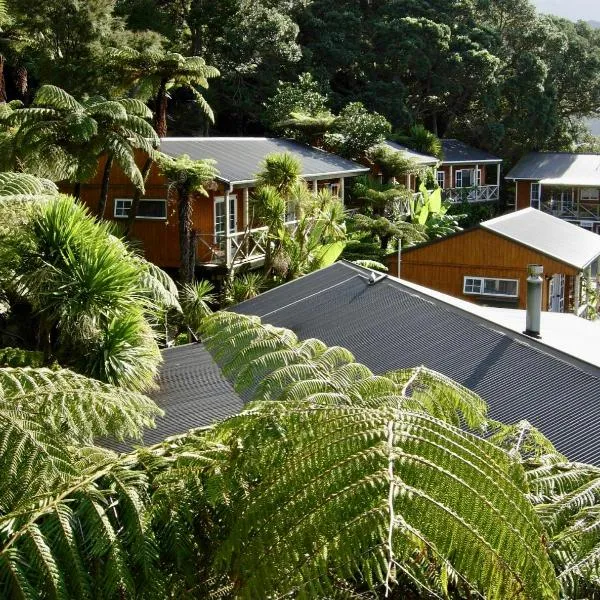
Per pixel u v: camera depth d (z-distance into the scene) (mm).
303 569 1541
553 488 2395
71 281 8484
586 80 45219
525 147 43656
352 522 1547
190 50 34031
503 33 45375
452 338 7273
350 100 38688
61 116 14289
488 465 1818
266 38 33719
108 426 3023
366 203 26219
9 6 20859
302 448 1835
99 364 8008
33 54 25297
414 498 1602
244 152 22188
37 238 8797
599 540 1971
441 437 1840
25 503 1934
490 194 40219
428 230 27234
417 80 41531
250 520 1734
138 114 15781
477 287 19875
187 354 8727
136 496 1950
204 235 19047
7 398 2764
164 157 15797
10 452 2352
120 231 15969
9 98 28359
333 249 17562
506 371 6492
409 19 39375
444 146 40250
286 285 10000
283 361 3479
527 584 1608
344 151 28469
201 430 2531
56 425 2822
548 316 10297
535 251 18906
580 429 5551
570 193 39000
